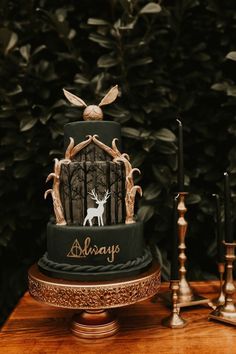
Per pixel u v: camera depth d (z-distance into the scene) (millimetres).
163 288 1195
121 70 1358
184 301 1025
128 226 854
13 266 1472
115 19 1470
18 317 993
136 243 880
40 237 1406
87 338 856
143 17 1346
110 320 894
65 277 817
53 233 866
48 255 911
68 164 860
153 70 1413
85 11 1483
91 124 878
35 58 1473
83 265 827
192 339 851
